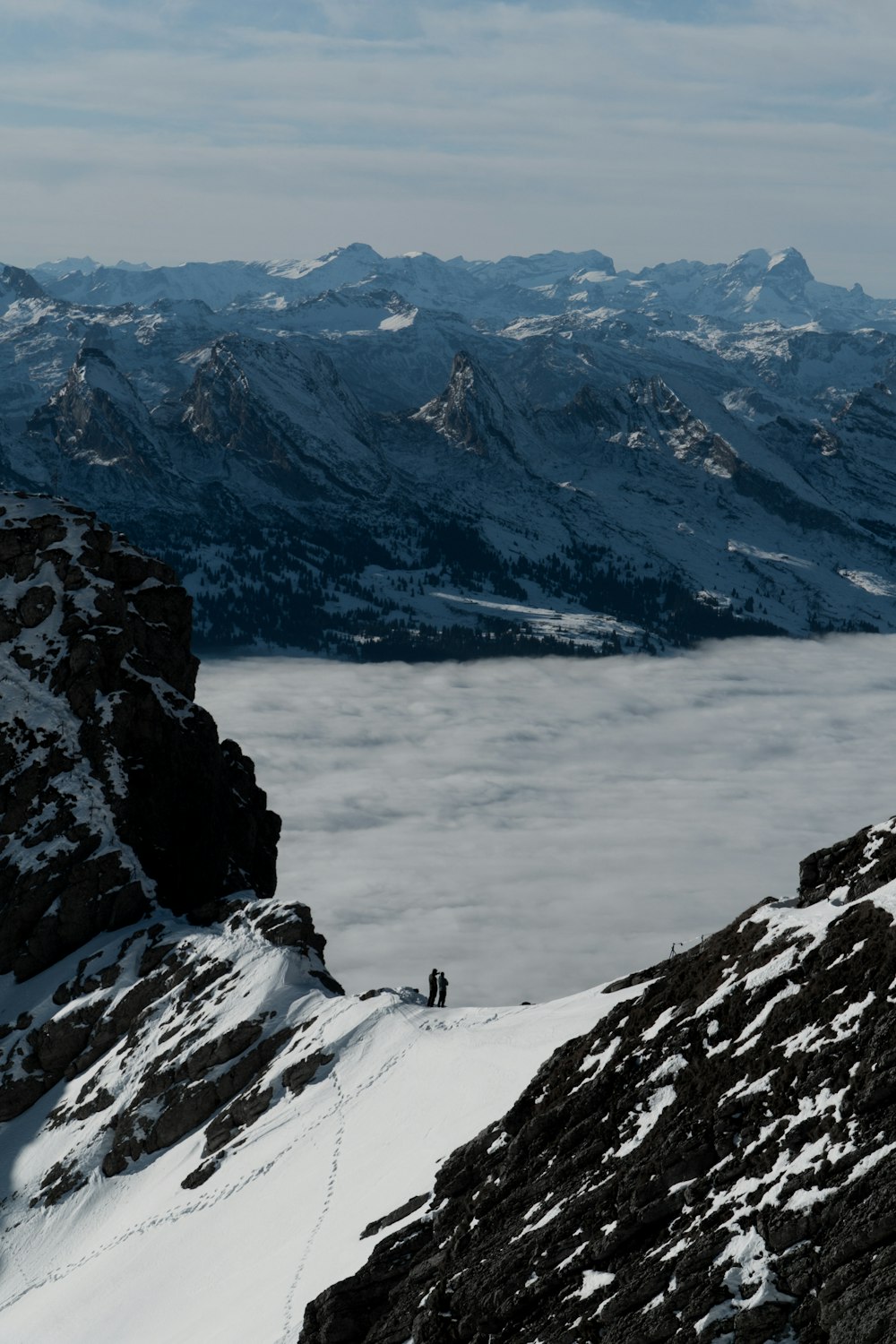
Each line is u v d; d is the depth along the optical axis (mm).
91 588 136875
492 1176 60250
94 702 131250
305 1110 87562
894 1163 42094
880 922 51375
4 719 130500
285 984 102875
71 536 139125
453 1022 88250
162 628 138625
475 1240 56625
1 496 142750
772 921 57938
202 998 105750
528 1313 49969
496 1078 73562
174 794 130000
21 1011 116375
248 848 136250
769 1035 51125
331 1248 66938
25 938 121688
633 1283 46156
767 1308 42031
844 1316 40281
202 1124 96000
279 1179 81000
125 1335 73562
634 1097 54906
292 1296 64562
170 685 136375
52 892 122375
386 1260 60969
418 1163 69875
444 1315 53312
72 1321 78875
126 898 122188
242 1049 98500
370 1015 93062
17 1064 111500
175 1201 87125
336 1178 75688
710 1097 51156
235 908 117688
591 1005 74625
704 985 58156
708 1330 42750
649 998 61594
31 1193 99062
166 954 114500
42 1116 107500
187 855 128875
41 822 126125
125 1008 110625
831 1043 47656
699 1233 45812
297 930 108625
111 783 127812
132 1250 84438
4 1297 89438
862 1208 41781
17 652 134250
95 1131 101000
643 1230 48500
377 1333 56812
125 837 126125
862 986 49188
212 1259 76562
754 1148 47188
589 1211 51281
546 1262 50906
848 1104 45156
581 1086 59312
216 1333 66500
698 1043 54531
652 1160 50125
